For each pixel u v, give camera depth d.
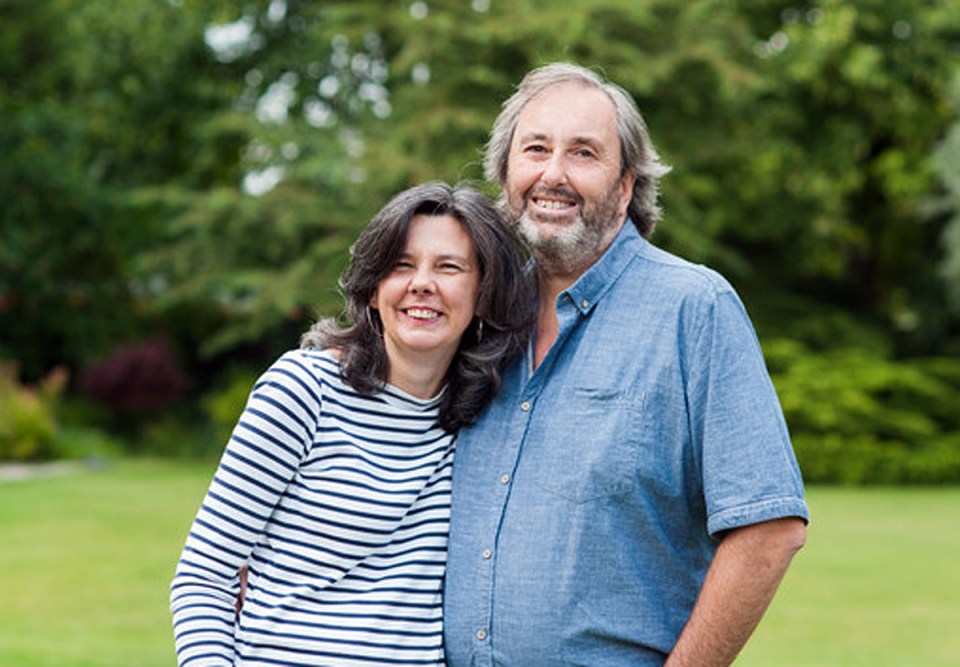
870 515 11.22
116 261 19.14
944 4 16.59
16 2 17.62
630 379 2.30
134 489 11.82
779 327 17.02
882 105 17.16
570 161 2.43
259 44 17.31
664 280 2.36
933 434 15.48
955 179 15.42
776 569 2.20
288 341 19.28
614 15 14.69
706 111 15.81
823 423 14.77
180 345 19.55
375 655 2.32
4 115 17.12
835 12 16.12
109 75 17.72
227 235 15.95
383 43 16.17
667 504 2.29
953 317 17.23
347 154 14.78
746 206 17.30
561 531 2.29
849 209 18.22
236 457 2.33
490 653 2.33
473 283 2.45
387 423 2.43
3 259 16.80
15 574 7.45
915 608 6.92
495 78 14.29
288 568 2.34
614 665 2.26
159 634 5.97
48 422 14.65
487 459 2.42
